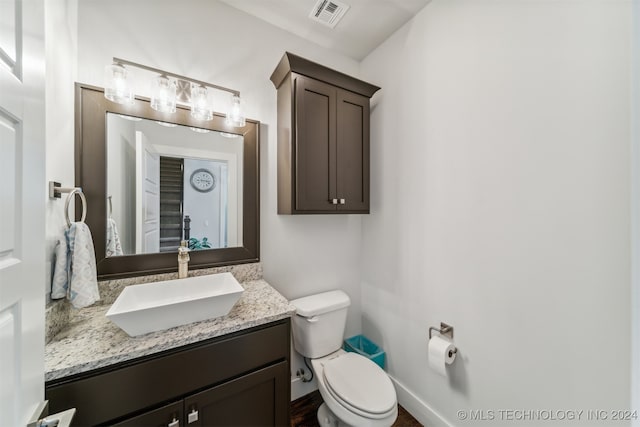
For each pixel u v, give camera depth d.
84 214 0.96
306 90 1.44
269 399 1.07
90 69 1.11
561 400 0.93
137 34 1.21
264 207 1.58
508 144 1.08
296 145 1.40
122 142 1.17
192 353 0.90
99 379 0.75
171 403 0.86
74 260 0.90
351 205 1.64
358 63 1.97
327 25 1.60
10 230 0.45
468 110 1.23
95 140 1.10
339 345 1.62
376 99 1.82
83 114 1.07
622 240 0.79
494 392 1.14
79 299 0.90
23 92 0.49
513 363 1.07
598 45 0.83
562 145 0.92
